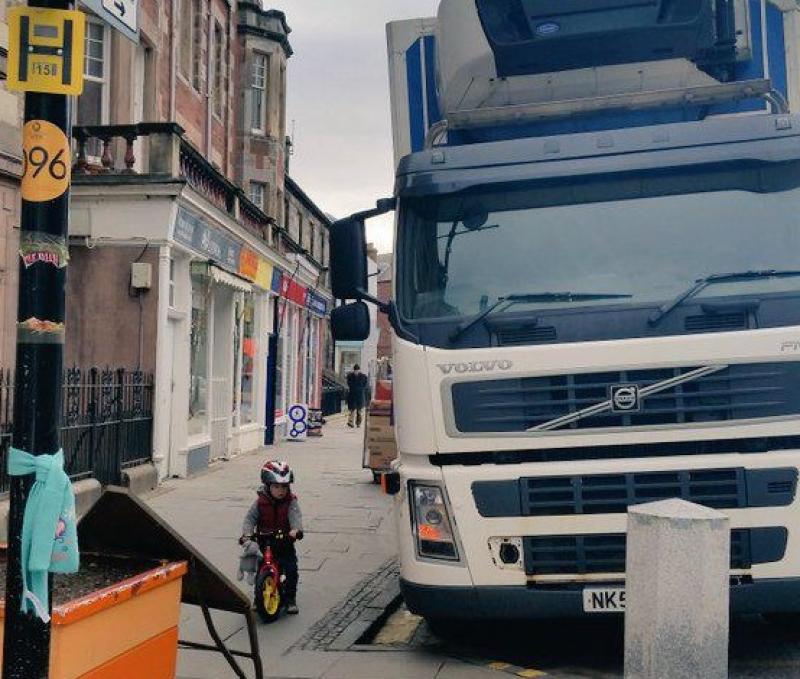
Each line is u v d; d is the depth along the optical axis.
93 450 11.37
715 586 3.61
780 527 5.34
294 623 6.75
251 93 26.52
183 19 18.75
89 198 13.41
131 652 3.82
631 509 3.78
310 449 21.38
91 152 14.67
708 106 6.49
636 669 3.69
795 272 5.61
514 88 6.63
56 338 3.21
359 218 6.34
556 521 5.44
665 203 5.88
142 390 13.23
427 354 5.69
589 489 5.44
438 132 6.77
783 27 6.55
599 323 5.61
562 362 5.53
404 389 5.75
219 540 9.65
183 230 14.06
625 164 5.89
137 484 12.58
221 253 16.56
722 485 5.38
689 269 5.70
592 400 5.50
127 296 13.48
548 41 6.33
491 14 6.42
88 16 14.88
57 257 3.22
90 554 4.45
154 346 13.47
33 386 3.17
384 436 14.61
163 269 13.45
